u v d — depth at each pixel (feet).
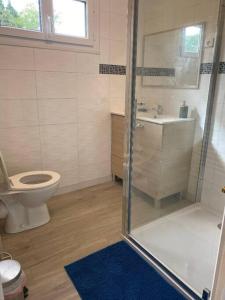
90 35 7.77
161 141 6.73
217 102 6.54
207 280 4.73
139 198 6.47
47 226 6.59
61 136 8.05
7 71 6.63
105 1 7.82
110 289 4.66
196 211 7.22
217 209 7.00
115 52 8.50
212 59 6.37
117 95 8.98
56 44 7.22
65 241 6.00
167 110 6.72
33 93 7.18
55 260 5.36
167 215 6.97
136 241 5.88
